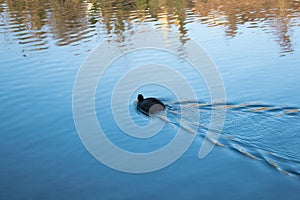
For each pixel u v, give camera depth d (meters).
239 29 25.45
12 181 10.80
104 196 9.95
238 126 12.91
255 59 19.34
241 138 12.22
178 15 30.58
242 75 17.38
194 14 30.73
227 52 20.62
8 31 27.53
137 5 35.16
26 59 20.95
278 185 9.91
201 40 23.03
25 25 29.27
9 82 17.92
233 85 16.38
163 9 33.03
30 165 11.53
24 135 13.21
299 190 9.66
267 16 29.05
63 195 10.09
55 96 16.19
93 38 24.62
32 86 17.31
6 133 13.39
